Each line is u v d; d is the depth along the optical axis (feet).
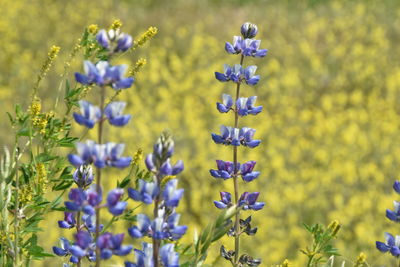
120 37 7.11
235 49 10.48
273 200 31.68
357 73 52.49
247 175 10.18
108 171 34.24
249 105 10.41
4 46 49.80
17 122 10.09
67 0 61.00
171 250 7.14
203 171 35.06
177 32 59.11
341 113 45.93
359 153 39.29
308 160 38.93
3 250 9.29
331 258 10.04
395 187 8.63
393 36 59.62
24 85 43.75
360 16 63.98
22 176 9.96
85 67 6.68
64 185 9.98
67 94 10.56
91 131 37.17
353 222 31.35
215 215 31.35
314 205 32.24
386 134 42.11
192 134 40.09
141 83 49.39
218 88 49.42
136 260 7.11
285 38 59.88
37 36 54.03
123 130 38.55
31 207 9.63
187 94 49.37
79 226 8.55
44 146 10.28
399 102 48.16
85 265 13.34
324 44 58.85
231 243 26.35
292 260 27.96
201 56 55.72
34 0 59.31
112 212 6.67
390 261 25.68
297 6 70.13
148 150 38.37
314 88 50.60
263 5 70.03
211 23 62.69
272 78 52.03
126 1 66.59
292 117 44.65
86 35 10.75
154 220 6.95
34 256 9.32
